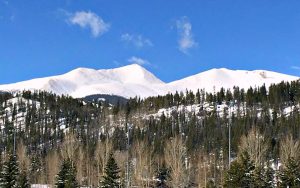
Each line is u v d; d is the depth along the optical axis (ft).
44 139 564.30
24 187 282.97
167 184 314.35
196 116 622.54
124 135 504.02
